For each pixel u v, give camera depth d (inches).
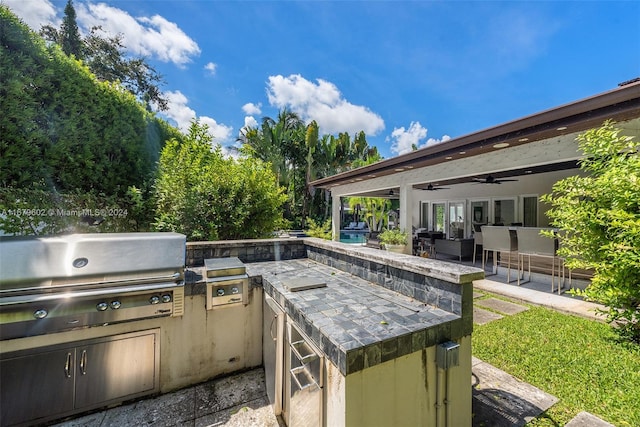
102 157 161.2
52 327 73.4
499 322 146.2
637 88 108.3
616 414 79.3
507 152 190.2
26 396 75.9
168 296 88.3
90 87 154.9
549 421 77.5
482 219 369.1
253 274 109.3
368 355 52.4
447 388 63.7
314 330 61.7
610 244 108.0
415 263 79.1
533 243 212.1
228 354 103.5
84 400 82.6
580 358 108.3
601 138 119.8
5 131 122.3
